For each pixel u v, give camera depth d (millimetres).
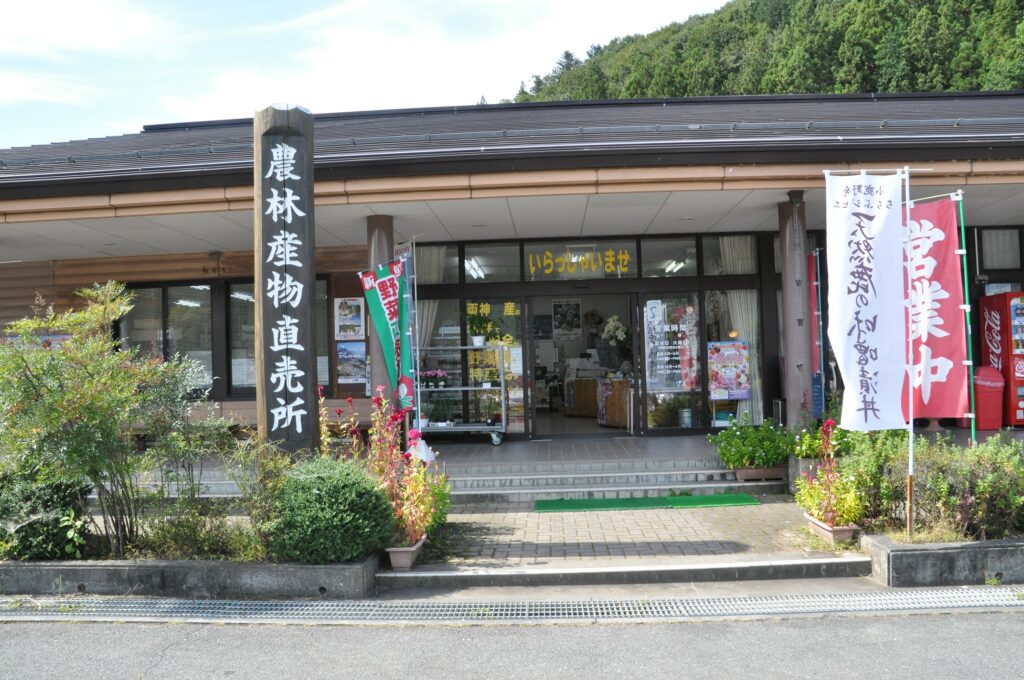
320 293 10289
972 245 10031
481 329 9992
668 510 6727
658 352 9859
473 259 10039
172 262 10398
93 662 3799
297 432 5375
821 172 7160
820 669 3555
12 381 4793
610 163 7156
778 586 4805
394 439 5957
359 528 4816
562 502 7184
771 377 9680
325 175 7270
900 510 5355
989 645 3797
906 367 5406
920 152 7090
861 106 11234
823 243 10000
